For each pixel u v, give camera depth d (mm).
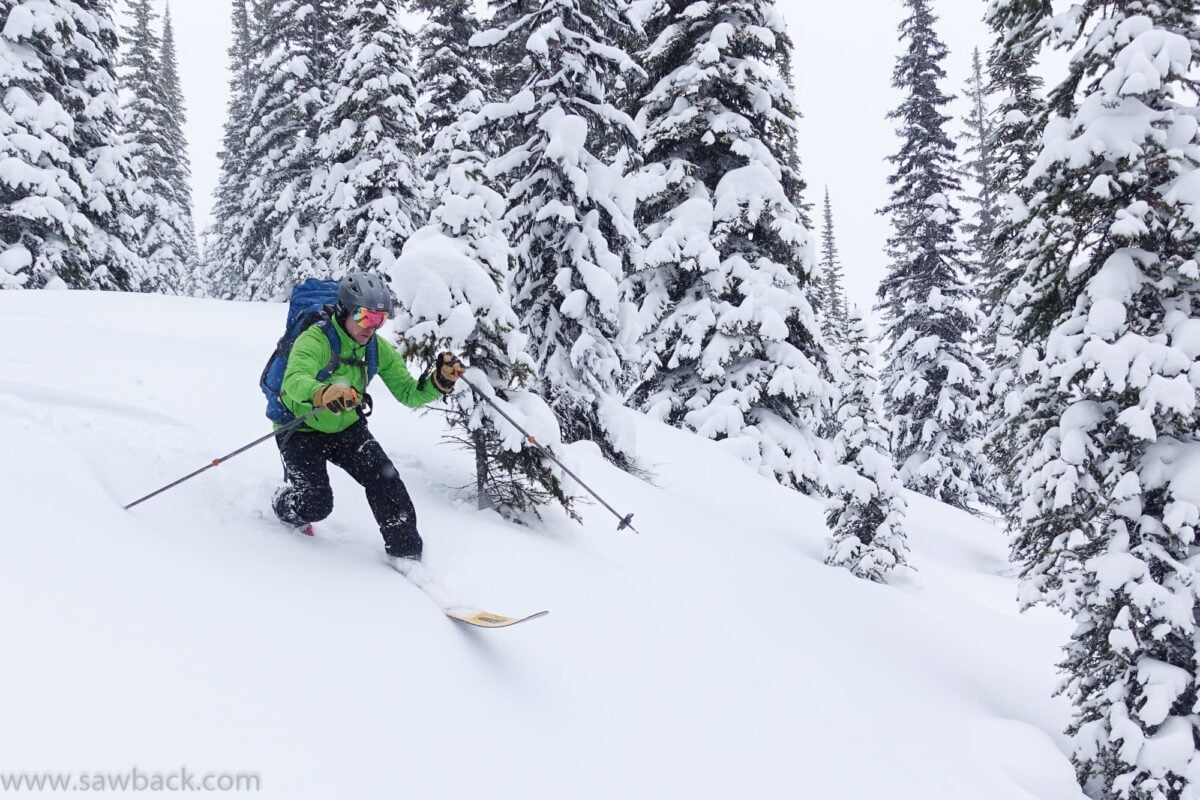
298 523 4062
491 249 5973
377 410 7348
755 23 14617
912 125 23219
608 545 6543
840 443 11531
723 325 14242
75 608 2621
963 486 22562
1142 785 6043
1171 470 6422
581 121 10539
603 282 10453
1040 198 7223
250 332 10406
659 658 4609
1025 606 7336
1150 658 6453
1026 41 7684
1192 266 6523
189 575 3160
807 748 4449
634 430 11016
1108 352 6465
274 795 2287
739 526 10367
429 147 19859
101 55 18984
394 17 19750
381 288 3771
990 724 6348
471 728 3104
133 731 2250
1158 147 6582
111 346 7000
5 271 15906
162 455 4434
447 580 4309
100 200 18922
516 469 5926
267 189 25891
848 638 6969
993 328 16438
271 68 25000
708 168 15141
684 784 3535
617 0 11555
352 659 3119
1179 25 6812
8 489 3221
